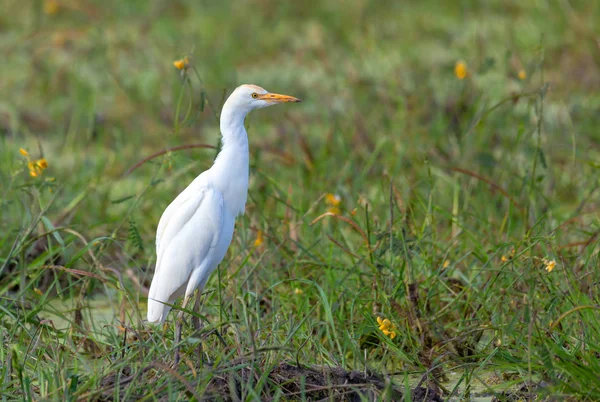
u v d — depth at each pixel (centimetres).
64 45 2548
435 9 2788
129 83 2158
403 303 990
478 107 1531
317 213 1309
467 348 927
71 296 1041
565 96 1836
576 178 1433
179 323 843
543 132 1517
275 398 740
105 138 1862
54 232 1017
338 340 956
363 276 1061
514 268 984
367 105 1834
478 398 842
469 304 996
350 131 1669
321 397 800
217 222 871
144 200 1402
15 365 795
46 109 2119
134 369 800
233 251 1112
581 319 856
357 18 2653
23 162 1130
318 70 2342
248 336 834
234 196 892
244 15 2883
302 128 1848
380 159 1552
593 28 2158
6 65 2445
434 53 2338
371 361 935
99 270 991
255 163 1205
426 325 947
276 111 2033
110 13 2880
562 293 869
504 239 1141
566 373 786
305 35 2673
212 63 2353
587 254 1004
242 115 897
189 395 762
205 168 1330
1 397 759
